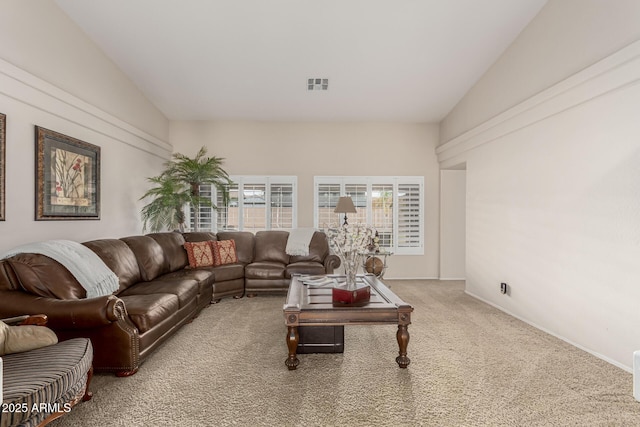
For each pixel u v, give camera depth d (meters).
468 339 3.11
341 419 1.89
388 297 2.79
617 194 2.60
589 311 2.84
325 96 5.22
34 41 2.96
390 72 4.59
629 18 2.49
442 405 2.03
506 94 4.06
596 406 2.02
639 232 2.43
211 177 5.49
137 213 4.88
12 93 2.71
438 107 5.57
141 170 5.00
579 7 2.95
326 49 4.12
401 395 2.14
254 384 2.28
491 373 2.44
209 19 3.59
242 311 4.05
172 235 4.57
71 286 2.48
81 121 3.58
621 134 2.56
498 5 3.41
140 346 2.44
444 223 6.14
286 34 3.86
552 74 3.29
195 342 3.04
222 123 6.05
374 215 6.12
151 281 3.56
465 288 5.07
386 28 3.76
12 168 2.77
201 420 1.88
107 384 2.27
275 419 1.89
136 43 3.93
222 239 5.28
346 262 2.88
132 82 4.75
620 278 2.57
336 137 6.11
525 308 3.67
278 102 5.40
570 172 3.05
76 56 3.54
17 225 2.83
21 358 1.73
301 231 5.41
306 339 2.79
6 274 2.35
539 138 3.46
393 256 6.13
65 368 1.66
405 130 6.16
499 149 4.18
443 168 5.98
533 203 3.55
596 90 2.74
